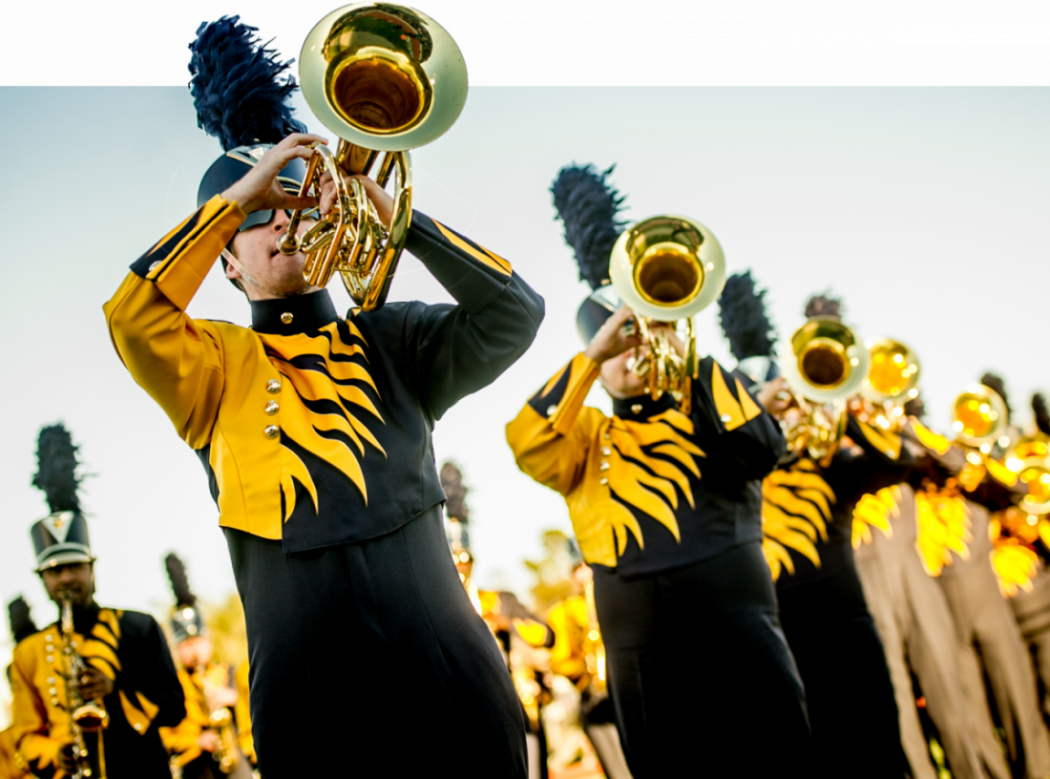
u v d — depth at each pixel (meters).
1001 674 5.48
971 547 5.61
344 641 1.75
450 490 5.27
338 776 1.74
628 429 3.18
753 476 3.00
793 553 3.89
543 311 2.11
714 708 2.89
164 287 1.77
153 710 4.14
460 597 1.86
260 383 1.89
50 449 4.59
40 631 4.30
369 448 1.85
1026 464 6.32
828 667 3.85
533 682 5.01
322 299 2.05
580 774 6.35
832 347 3.90
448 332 2.01
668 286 3.06
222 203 1.83
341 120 1.78
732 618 2.90
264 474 1.81
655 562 2.95
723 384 3.03
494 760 1.77
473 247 1.99
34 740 4.11
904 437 4.83
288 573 1.77
